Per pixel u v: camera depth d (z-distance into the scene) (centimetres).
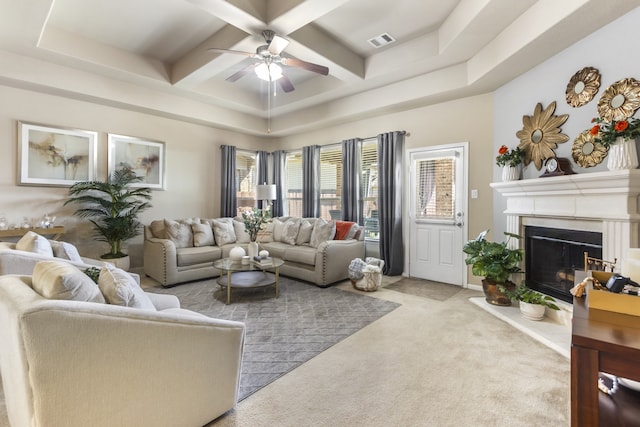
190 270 429
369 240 529
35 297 118
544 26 259
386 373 208
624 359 93
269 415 166
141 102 448
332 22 338
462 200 422
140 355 130
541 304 285
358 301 359
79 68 386
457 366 216
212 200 586
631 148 227
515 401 179
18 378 113
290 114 591
